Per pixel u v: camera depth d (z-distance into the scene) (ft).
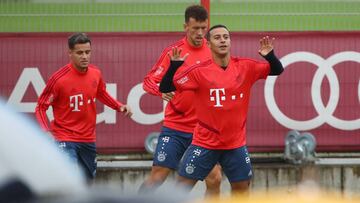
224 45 80.53
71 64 94.99
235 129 82.64
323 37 111.04
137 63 110.63
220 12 110.32
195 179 84.07
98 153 110.42
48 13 109.91
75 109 95.04
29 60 110.32
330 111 111.55
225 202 25.94
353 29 111.14
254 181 105.81
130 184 105.91
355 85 111.65
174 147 92.73
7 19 109.81
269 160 110.63
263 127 111.04
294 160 107.34
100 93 96.94
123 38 110.52
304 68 111.24
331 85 111.45
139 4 110.11
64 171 23.94
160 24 110.52
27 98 110.52
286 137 109.91
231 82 81.51
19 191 22.89
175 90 82.38
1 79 110.11
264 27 110.73
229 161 83.41
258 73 82.17
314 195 26.45
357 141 112.37
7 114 24.44
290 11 110.63
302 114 111.34
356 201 30.01
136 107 110.63
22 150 23.63
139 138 110.52
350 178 106.83
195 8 91.40
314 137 111.04
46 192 23.08
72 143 95.40
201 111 82.69
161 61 92.17
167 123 93.45
